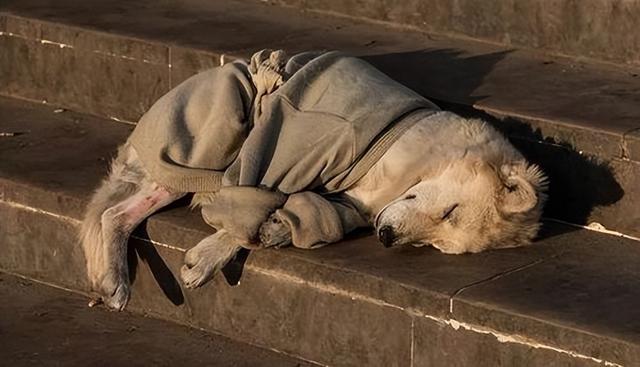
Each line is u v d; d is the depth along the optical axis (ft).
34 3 55.11
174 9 53.98
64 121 51.78
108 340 43.01
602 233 42.22
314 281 40.27
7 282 46.93
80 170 47.19
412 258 40.45
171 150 42.73
